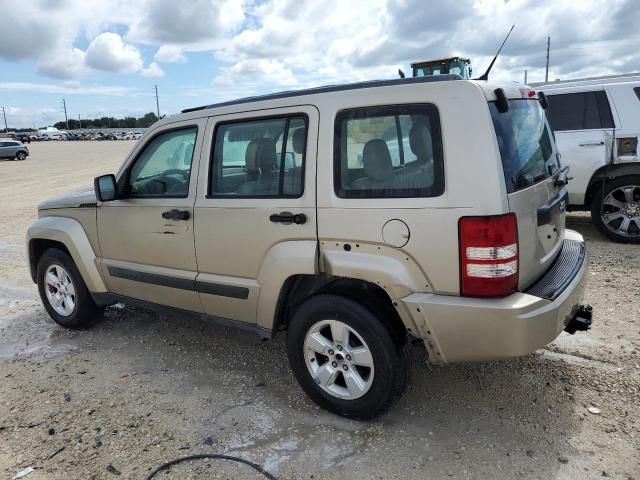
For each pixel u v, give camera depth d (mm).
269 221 3305
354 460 2875
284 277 3281
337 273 3074
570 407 3264
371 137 2963
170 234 3881
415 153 2828
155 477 2809
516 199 2750
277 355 4207
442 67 11227
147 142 4062
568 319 3039
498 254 2656
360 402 3139
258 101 3475
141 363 4172
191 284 3820
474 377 3668
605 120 6738
